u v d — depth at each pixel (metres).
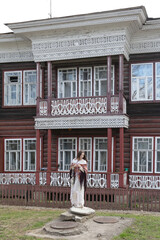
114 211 12.52
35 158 17.80
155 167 15.98
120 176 14.71
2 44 18.12
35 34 16.22
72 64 17.41
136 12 14.27
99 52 15.35
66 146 17.36
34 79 18.05
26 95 18.16
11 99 18.36
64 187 13.80
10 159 18.14
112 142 16.69
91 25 15.14
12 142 18.17
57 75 17.67
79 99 15.69
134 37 16.34
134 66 16.55
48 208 13.44
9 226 10.07
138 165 16.22
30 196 15.30
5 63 18.44
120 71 15.10
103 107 15.29
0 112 18.42
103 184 14.98
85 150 17.02
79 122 15.49
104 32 15.27
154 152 16.02
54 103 16.06
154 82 16.20
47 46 16.16
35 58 16.34
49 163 15.95
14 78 18.41
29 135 17.92
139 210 12.55
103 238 8.52
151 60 16.27
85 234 8.94
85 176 10.87
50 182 15.75
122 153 14.97
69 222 9.91
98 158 16.78
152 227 9.69
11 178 17.25
